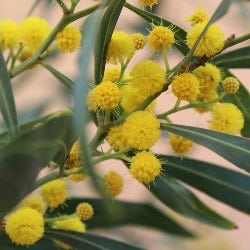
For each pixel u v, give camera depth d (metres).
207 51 0.27
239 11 0.54
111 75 0.28
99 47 0.27
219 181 0.31
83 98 0.19
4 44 0.29
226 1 0.23
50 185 0.29
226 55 0.30
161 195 0.33
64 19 0.28
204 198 0.70
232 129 0.28
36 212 0.26
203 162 0.31
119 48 0.27
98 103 0.26
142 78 0.26
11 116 0.24
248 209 0.31
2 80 0.24
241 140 0.27
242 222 0.72
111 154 0.26
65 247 0.30
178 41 0.31
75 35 0.28
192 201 0.33
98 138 0.27
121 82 0.27
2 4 0.67
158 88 0.26
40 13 0.44
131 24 0.48
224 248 0.59
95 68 0.27
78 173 0.26
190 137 0.27
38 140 0.21
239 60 0.30
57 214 0.34
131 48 0.27
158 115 0.27
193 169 0.31
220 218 0.34
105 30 0.27
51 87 0.54
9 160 0.22
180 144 0.28
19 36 0.29
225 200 0.31
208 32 0.27
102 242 0.29
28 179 0.23
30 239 0.26
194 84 0.26
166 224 0.37
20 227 0.26
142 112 0.26
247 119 0.32
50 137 0.22
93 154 0.27
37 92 0.61
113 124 0.27
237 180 0.31
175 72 0.27
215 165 0.31
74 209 0.34
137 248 0.29
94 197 0.34
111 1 0.26
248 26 0.55
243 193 0.31
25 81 0.54
